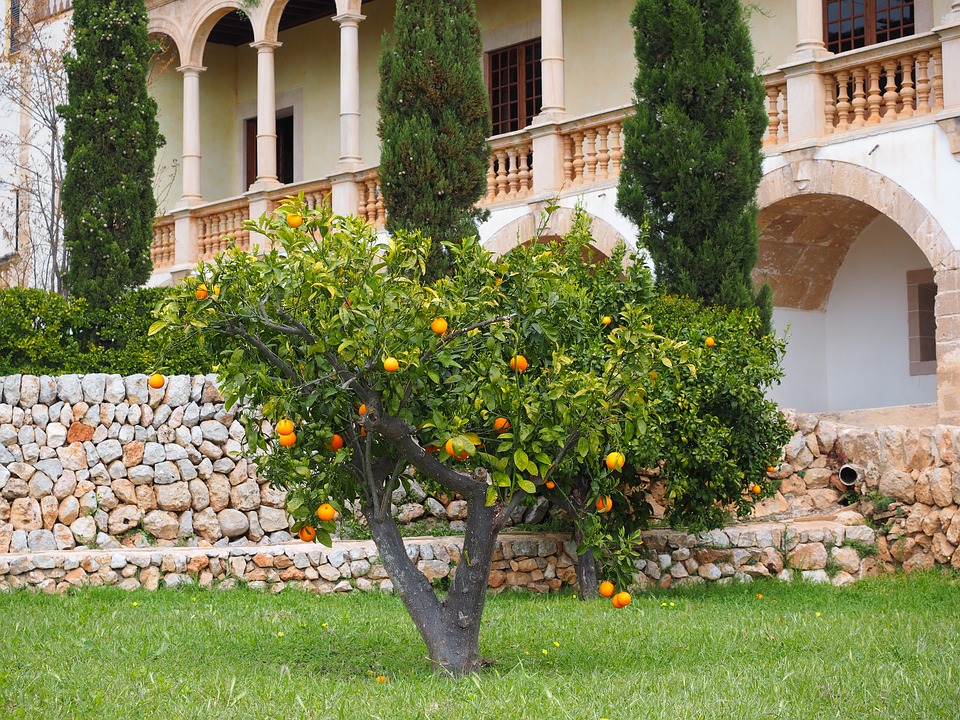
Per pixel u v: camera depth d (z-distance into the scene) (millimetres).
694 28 13172
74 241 14758
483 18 21500
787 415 13930
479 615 7188
